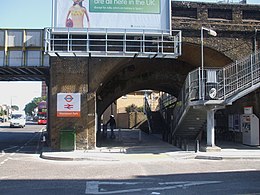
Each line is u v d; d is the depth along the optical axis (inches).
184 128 979.3
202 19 914.7
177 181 430.9
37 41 911.0
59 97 834.2
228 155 705.6
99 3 838.5
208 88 786.8
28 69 968.3
